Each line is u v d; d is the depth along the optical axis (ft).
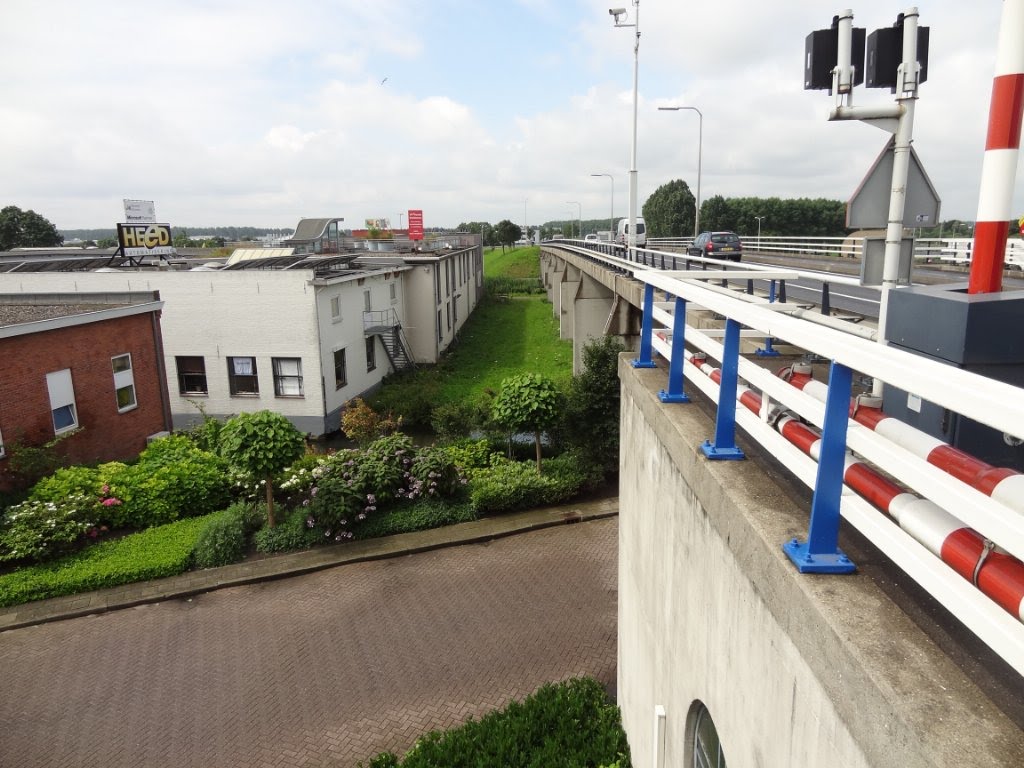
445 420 61.72
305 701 29.78
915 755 5.82
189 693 30.63
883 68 13.50
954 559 6.60
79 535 44.11
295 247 148.56
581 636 34.01
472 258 170.40
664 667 16.19
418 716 28.48
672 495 14.90
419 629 35.24
